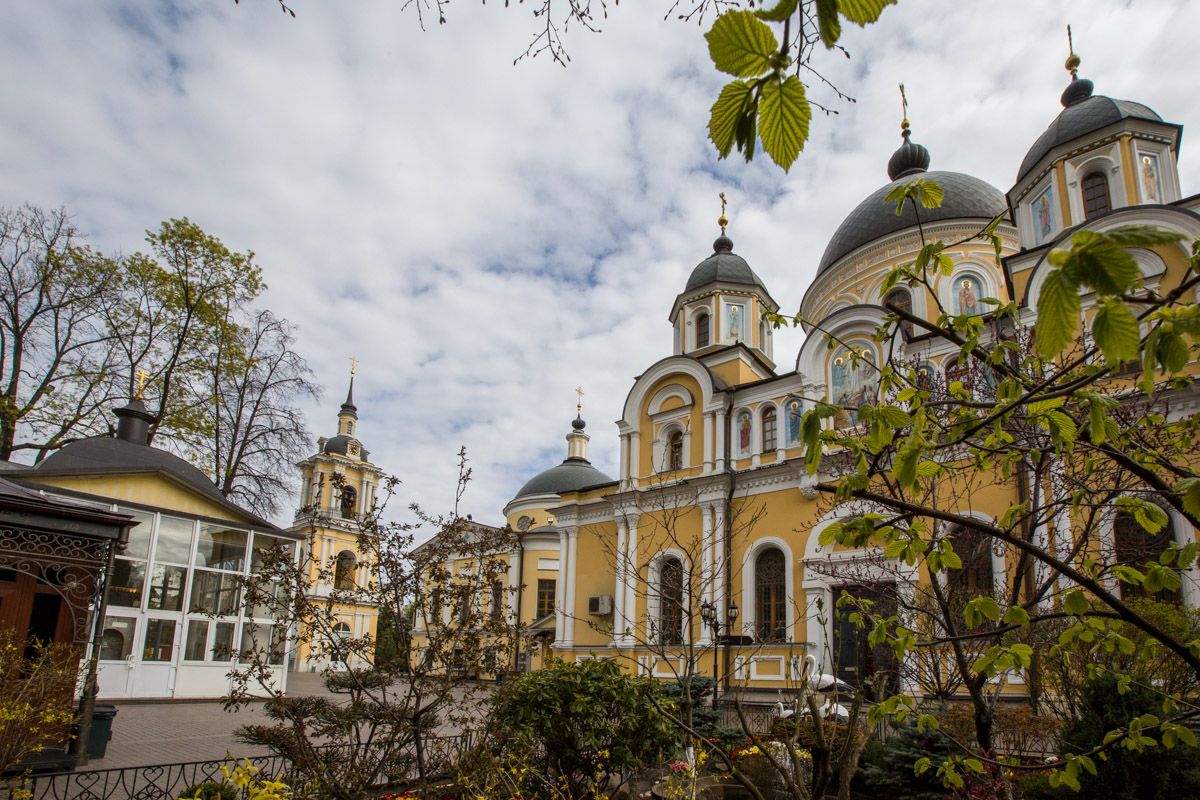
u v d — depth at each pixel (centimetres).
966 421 364
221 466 2900
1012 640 945
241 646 2230
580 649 2855
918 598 1155
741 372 2980
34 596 1306
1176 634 999
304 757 791
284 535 2372
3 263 2620
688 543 2644
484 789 820
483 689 944
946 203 2873
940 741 1008
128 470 2094
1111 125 2228
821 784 534
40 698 934
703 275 3506
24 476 1953
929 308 2730
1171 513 1549
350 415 6225
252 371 2959
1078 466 884
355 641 886
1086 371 385
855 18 213
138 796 934
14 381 2592
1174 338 245
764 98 219
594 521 3041
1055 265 213
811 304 3269
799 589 2347
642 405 3045
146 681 2019
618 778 1146
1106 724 802
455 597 930
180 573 2147
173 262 2805
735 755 1155
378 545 905
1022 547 339
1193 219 1903
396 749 889
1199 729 806
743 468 2658
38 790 997
